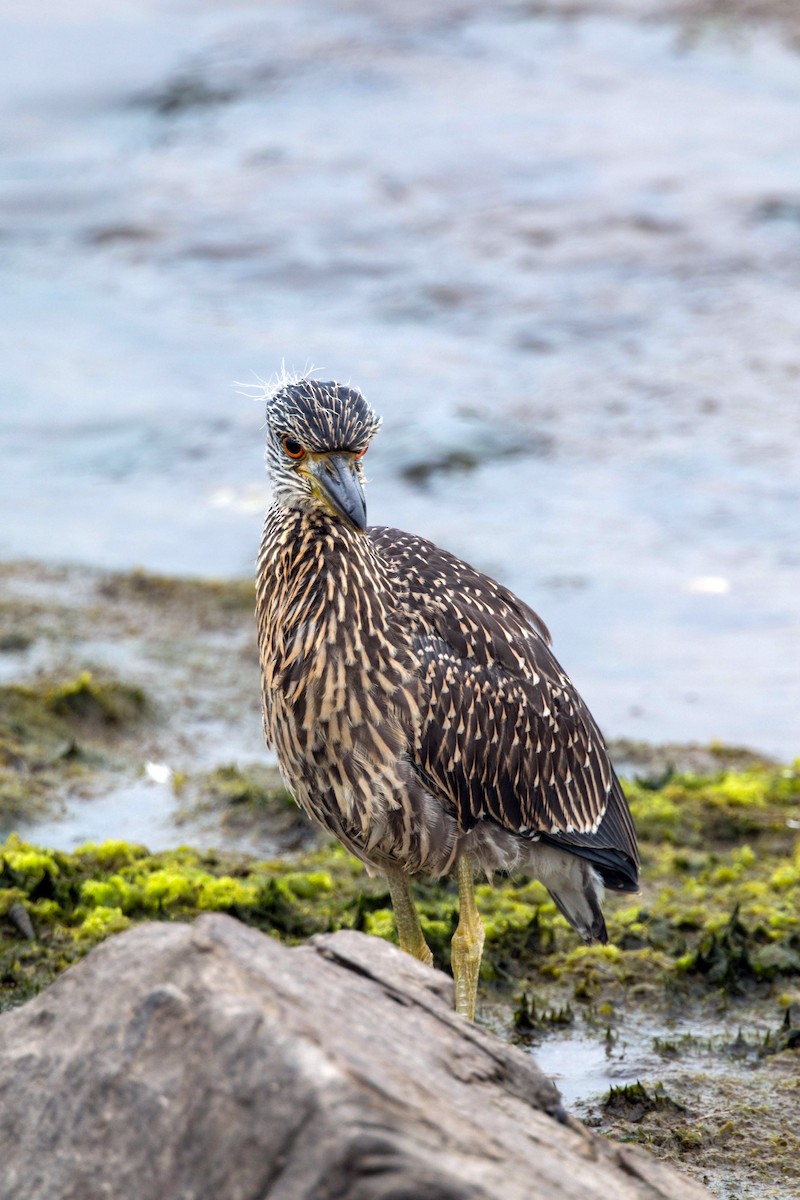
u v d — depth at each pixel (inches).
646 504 721.6
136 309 974.4
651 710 546.6
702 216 1064.8
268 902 362.6
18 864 372.8
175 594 633.0
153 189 1159.6
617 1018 336.2
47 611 605.3
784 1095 303.4
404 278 1006.4
